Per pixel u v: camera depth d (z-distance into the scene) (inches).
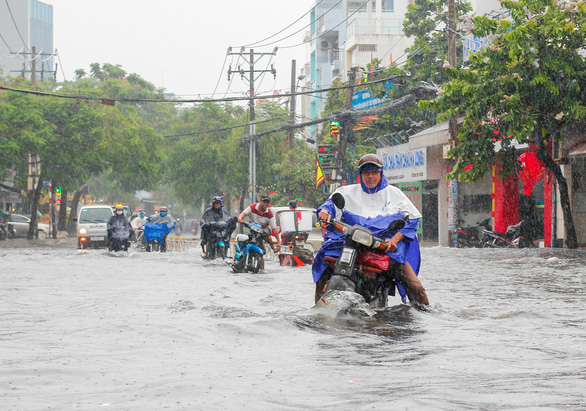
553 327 260.8
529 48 938.1
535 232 1302.9
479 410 128.0
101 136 2112.5
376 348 211.5
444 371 173.0
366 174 309.3
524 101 971.9
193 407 134.8
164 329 251.0
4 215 2252.7
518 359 191.5
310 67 3981.3
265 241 690.8
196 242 1421.0
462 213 1470.2
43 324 277.6
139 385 158.9
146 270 692.7
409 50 1637.6
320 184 1862.7
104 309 331.9
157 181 2679.6
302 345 217.6
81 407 136.6
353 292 292.7
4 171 2068.2
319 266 314.3
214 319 277.7
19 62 5846.5
